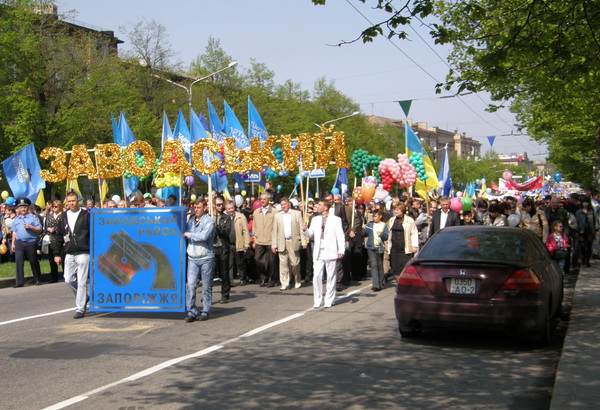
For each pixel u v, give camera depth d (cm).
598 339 764
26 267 1850
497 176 9244
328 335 891
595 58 895
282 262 1420
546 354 771
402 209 1312
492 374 677
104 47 3931
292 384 639
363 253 1633
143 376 674
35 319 1064
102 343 855
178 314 1099
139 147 1393
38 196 2230
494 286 767
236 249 1516
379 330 927
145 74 4025
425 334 895
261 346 820
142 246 1061
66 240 1112
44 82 3206
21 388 635
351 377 666
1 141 3178
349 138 5650
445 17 1498
